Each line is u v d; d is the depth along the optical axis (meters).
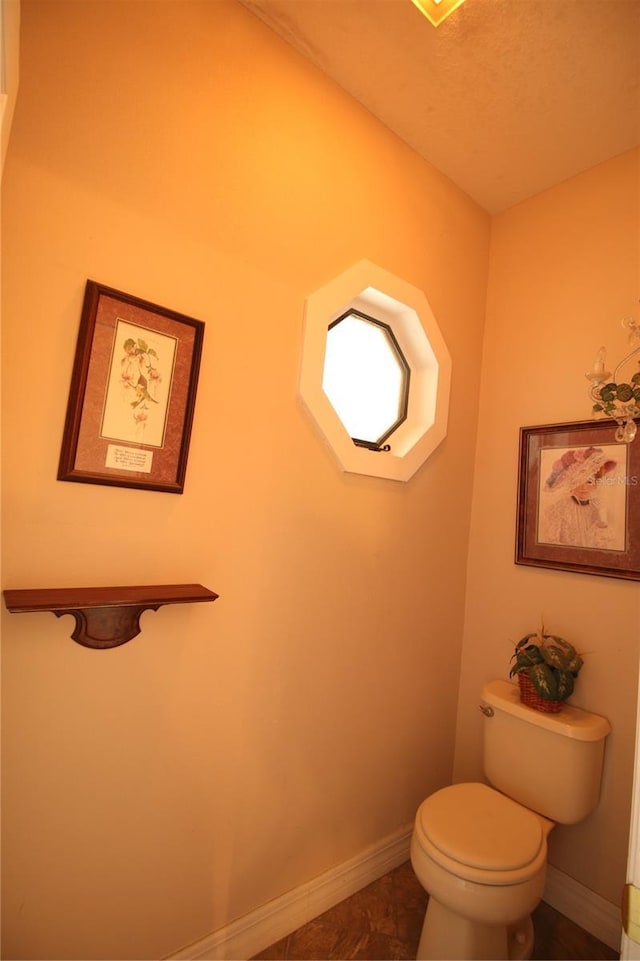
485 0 1.12
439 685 1.74
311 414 1.33
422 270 1.65
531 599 1.65
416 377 1.73
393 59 1.30
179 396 1.08
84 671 0.97
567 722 1.37
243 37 1.19
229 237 1.17
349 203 1.43
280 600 1.29
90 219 0.96
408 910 1.41
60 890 0.95
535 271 1.78
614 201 1.57
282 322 1.28
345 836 1.46
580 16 1.15
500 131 1.53
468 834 1.17
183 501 1.10
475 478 1.88
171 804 1.10
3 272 0.87
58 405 0.93
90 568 0.97
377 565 1.53
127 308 1.00
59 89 0.92
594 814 1.41
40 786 0.93
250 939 1.23
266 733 1.26
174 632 1.10
